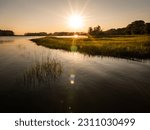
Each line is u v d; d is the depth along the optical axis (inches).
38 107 300.5
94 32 5462.6
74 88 389.7
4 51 1163.9
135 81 432.1
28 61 743.1
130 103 309.6
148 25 4128.9
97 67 604.4
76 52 1064.8
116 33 5098.4
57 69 561.3
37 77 470.0
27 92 368.2
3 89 386.9
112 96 341.4
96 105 305.0
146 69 559.2
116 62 692.1
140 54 813.2
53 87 397.1
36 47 1492.4
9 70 569.3
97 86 400.8
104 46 1099.3
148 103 308.3
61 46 1411.2
